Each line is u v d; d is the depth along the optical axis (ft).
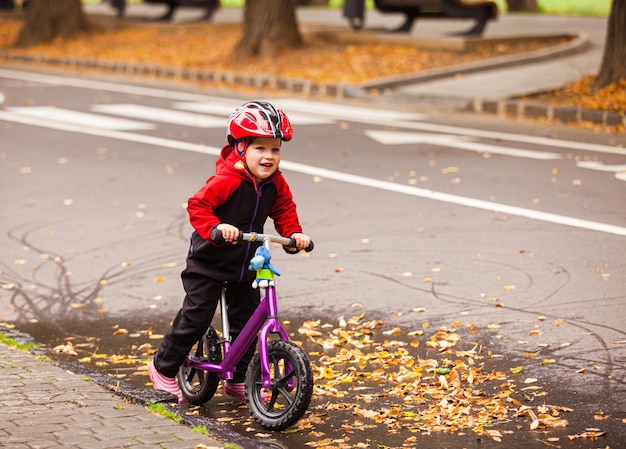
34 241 45.16
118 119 78.79
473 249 41.42
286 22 111.24
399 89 91.15
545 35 112.27
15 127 75.51
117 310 36.14
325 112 82.33
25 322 34.99
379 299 35.86
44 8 139.23
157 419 24.23
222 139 69.41
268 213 25.85
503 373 28.30
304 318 34.32
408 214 47.57
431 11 118.62
